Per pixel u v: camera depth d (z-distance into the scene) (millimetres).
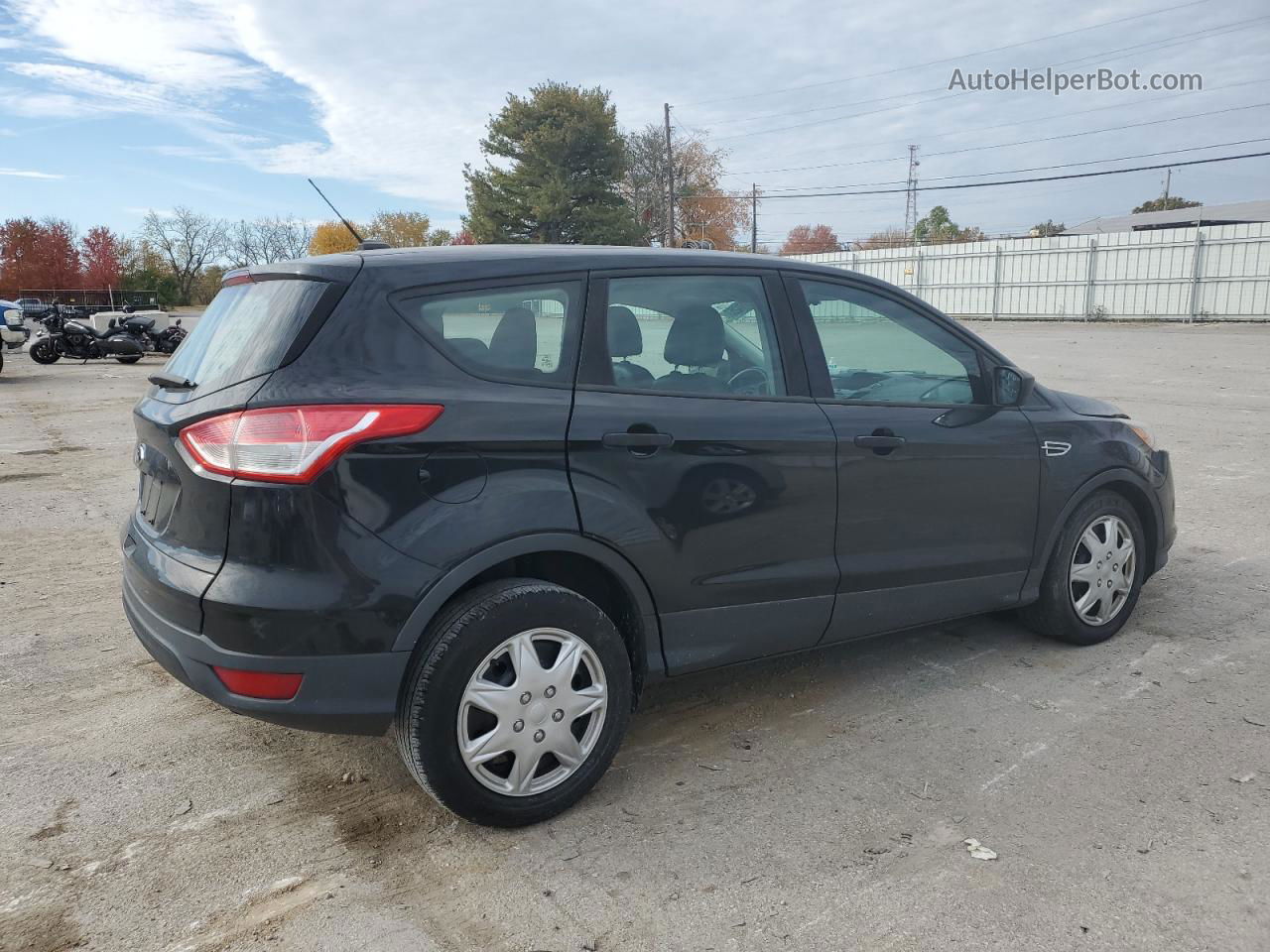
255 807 3035
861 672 4082
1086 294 34594
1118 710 3676
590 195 49000
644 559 3031
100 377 17781
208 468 2615
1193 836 2818
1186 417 11039
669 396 3143
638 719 3654
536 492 2803
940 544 3766
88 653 4312
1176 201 68938
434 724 2678
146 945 2387
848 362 3617
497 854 2779
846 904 2525
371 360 2684
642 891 2600
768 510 3283
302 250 75375
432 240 76500
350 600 2566
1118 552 4332
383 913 2512
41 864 2725
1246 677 3971
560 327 2998
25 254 74812
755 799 3062
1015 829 2871
